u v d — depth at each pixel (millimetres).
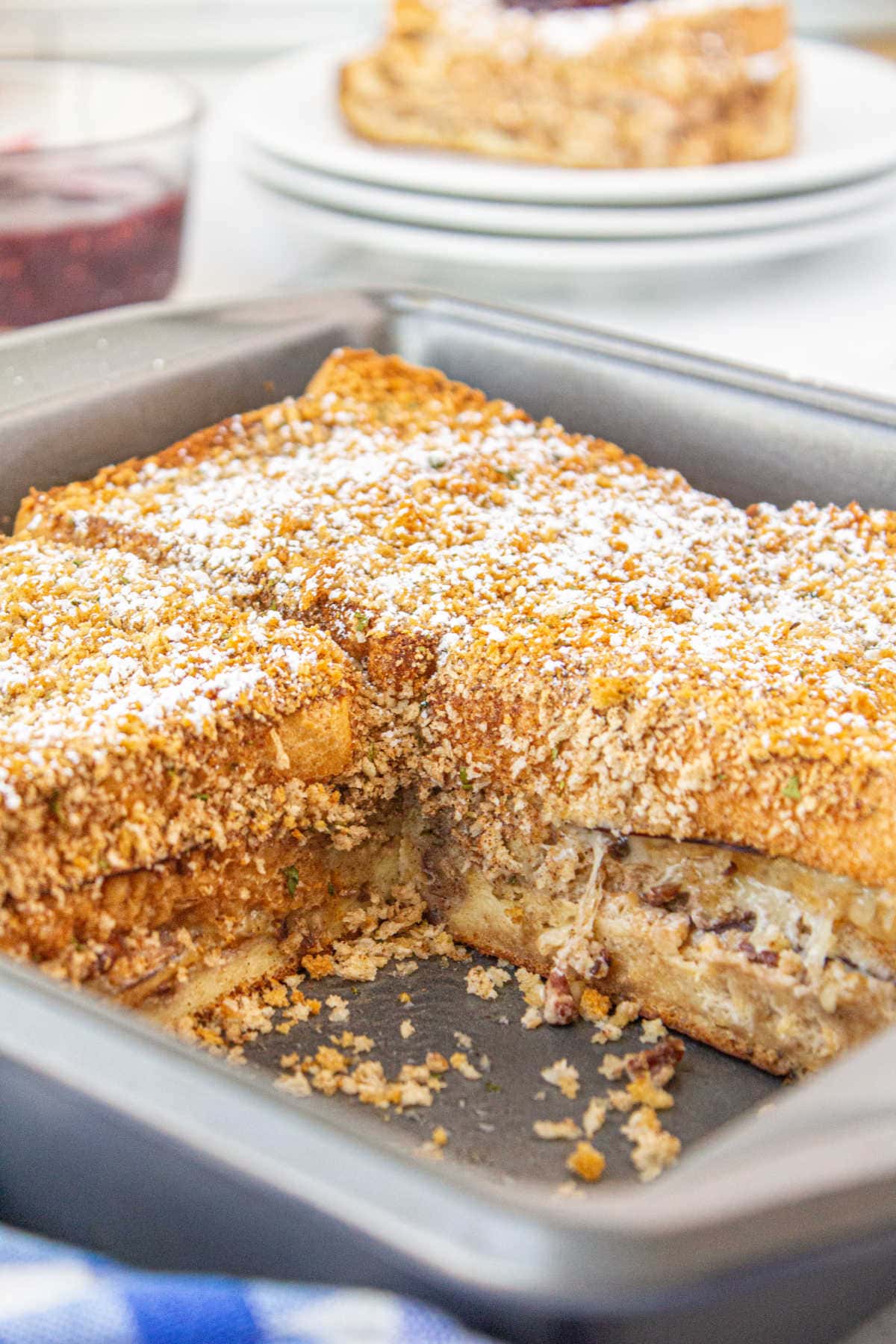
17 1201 368
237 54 971
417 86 723
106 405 568
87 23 961
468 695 517
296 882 521
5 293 641
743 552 547
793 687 502
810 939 497
